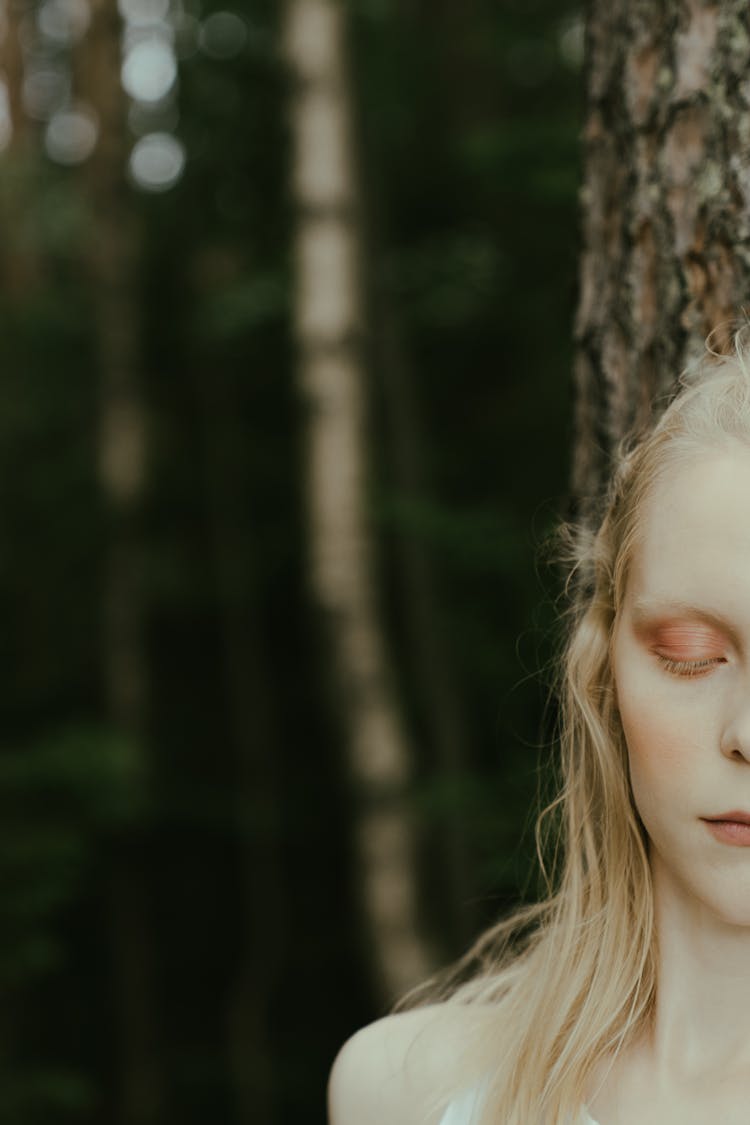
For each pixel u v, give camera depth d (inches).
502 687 250.8
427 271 258.8
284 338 320.8
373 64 291.6
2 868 212.4
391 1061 41.4
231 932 356.5
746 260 49.1
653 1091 36.8
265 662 363.3
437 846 213.3
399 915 191.6
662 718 34.3
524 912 46.1
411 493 234.2
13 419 325.4
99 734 236.2
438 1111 39.3
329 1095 43.1
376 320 257.3
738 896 33.7
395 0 289.0
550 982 39.7
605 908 39.8
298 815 350.9
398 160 303.3
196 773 360.5
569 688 40.5
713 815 33.6
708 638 33.8
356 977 342.3
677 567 34.2
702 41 50.5
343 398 198.1
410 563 251.3
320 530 198.5
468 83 297.1
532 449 270.4
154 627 364.2
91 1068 324.8
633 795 38.9
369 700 196.2
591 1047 37.9
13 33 299.6
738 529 33.5
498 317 270.7
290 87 202.1
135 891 315.0
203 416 349.7
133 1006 313.6
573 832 40.8
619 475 38.5
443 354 298.5
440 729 244.8
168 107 321.1
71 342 329.1
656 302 52.4
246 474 346.3
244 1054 319.3
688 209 51.0
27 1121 222.8
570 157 189.5
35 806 227.3
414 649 249.9
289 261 248.5
